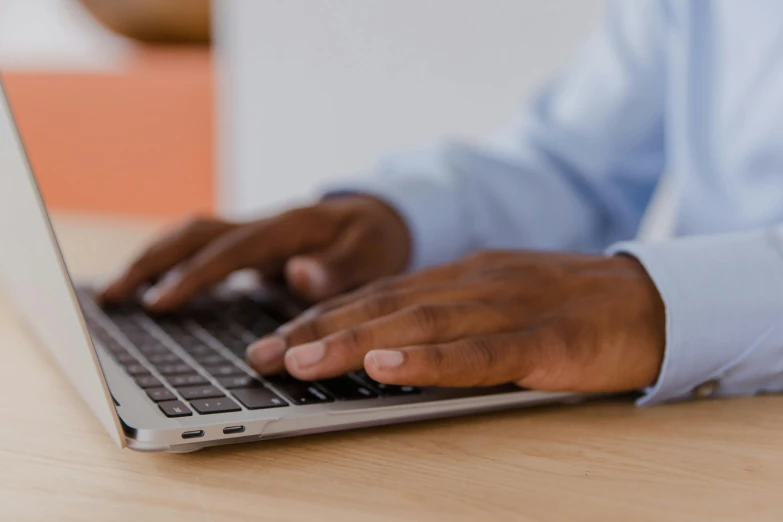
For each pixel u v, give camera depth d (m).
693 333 0.49
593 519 0.35
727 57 0.79
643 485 0.38
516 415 0.48
